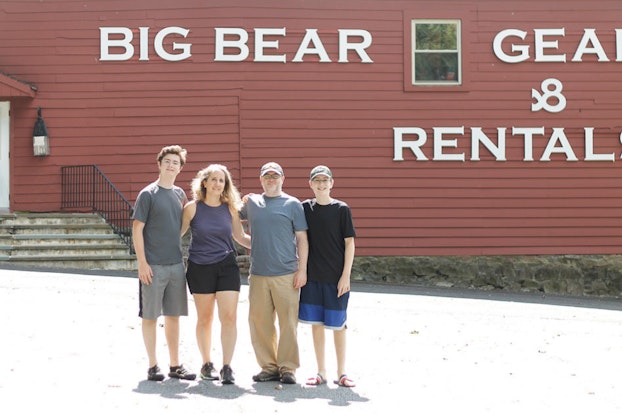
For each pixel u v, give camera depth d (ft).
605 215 50.42
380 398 20.31
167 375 22.08
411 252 49.78
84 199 49.44
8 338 25.55
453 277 49.62
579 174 50.52
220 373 21.56
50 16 50.03
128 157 49.60
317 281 21.68
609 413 19.48
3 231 46.73
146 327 21.49
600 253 50.29
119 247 46.16
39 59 49.88
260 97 49.85
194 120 49.73
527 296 45.68
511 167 50.29
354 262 49.57
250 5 50.11
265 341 21.98
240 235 22.59
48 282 36.63
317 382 21.58
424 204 49.93
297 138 49.80
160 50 49.83
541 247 50.16
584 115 50.65
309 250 21.93
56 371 22.00
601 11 50.98
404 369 23.86
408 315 33.99
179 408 18.80
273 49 49.98
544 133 50.44
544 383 22.52
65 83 49.80
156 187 21.61
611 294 49.80
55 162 49.73
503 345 28.02
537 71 50.65
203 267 21.50
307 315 21.74
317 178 21.74
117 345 25.40
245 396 20.10
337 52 50.19
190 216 21.86
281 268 21.65
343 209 21.72
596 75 50.78
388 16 50.44
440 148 49.98
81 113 49.70
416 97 50.21
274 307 21.91
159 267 21.42
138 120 49.67
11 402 18.92
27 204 49.62
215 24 50.01
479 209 50.08
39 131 49.24
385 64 50.26
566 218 50.31
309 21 50.19
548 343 28.68
